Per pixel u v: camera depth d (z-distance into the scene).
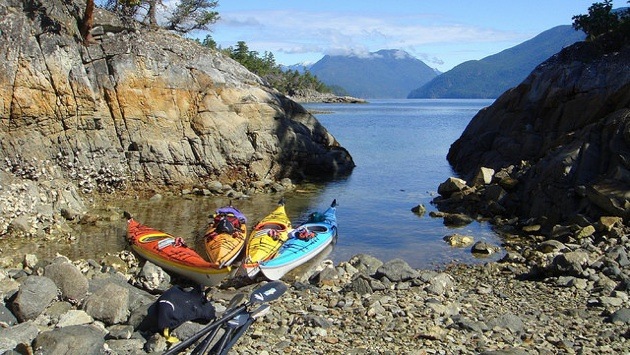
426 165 40.91
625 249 16.92
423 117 116.50
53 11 25.12
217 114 29.62
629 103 27.03
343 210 25.20
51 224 20.36
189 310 9.13
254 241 16.64
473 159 36.34
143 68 27.58
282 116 32.34
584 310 11.64
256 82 33.06
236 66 32.72
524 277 15.09
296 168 33.06
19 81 23.67
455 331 9.91
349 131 73.12
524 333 10.02
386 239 20.38
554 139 30.12
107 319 9.37
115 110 26.75
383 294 12.57
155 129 27.80
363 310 10.97
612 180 20.59
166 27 35.44
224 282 15.27
